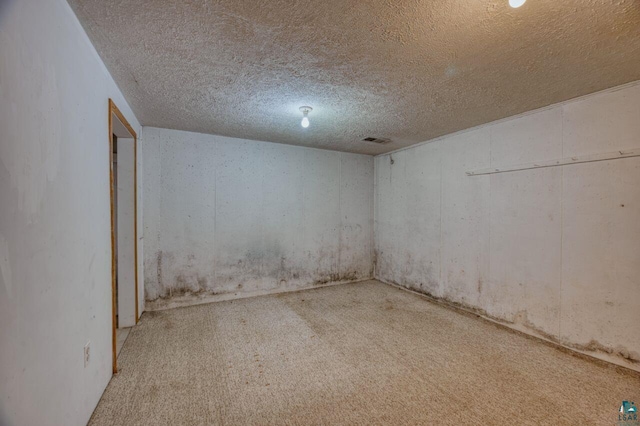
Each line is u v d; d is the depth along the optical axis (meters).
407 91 2.26
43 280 1.13
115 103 2.16
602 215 2.24
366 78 2.04
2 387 0.89
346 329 2.88
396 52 1.69
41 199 1.12
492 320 3.06
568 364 2.21
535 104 2.52
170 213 3.41
